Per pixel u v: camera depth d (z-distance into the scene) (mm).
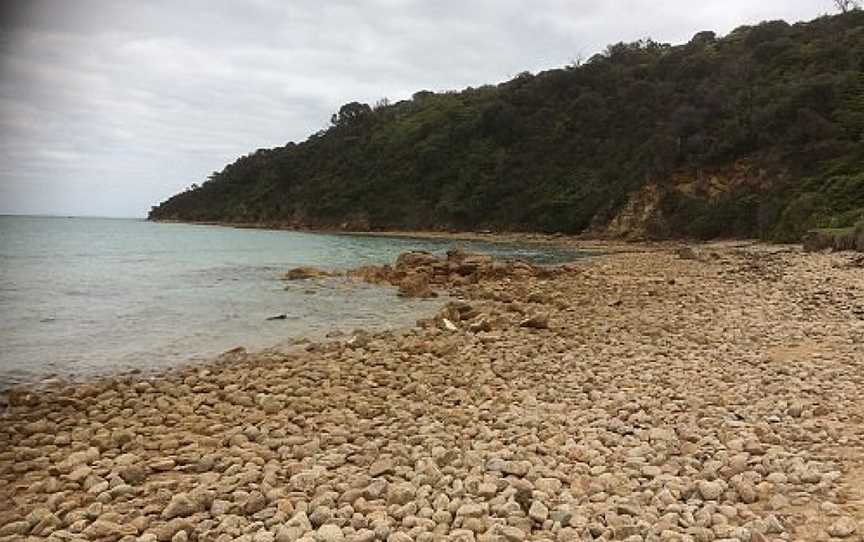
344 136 114375
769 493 6371
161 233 78062
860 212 45031
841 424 8219
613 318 17672
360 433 8594
